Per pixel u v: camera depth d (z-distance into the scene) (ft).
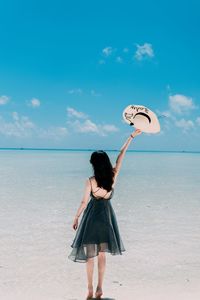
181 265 24.66
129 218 40.93
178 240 31.09
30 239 31.01
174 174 115.85
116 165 18.93
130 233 33.65
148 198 57.36
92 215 18.26
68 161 237.25
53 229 34.91
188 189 70.64
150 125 18.89
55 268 23.86
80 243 18.33
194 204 51.26
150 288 20.47
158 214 43.47
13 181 85.87
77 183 81.61
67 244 29.60
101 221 18.17
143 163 218.79
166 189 70.49
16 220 38.99
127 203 52.06
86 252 18.10
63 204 50.44
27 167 154.40
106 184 18.16
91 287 18.52
